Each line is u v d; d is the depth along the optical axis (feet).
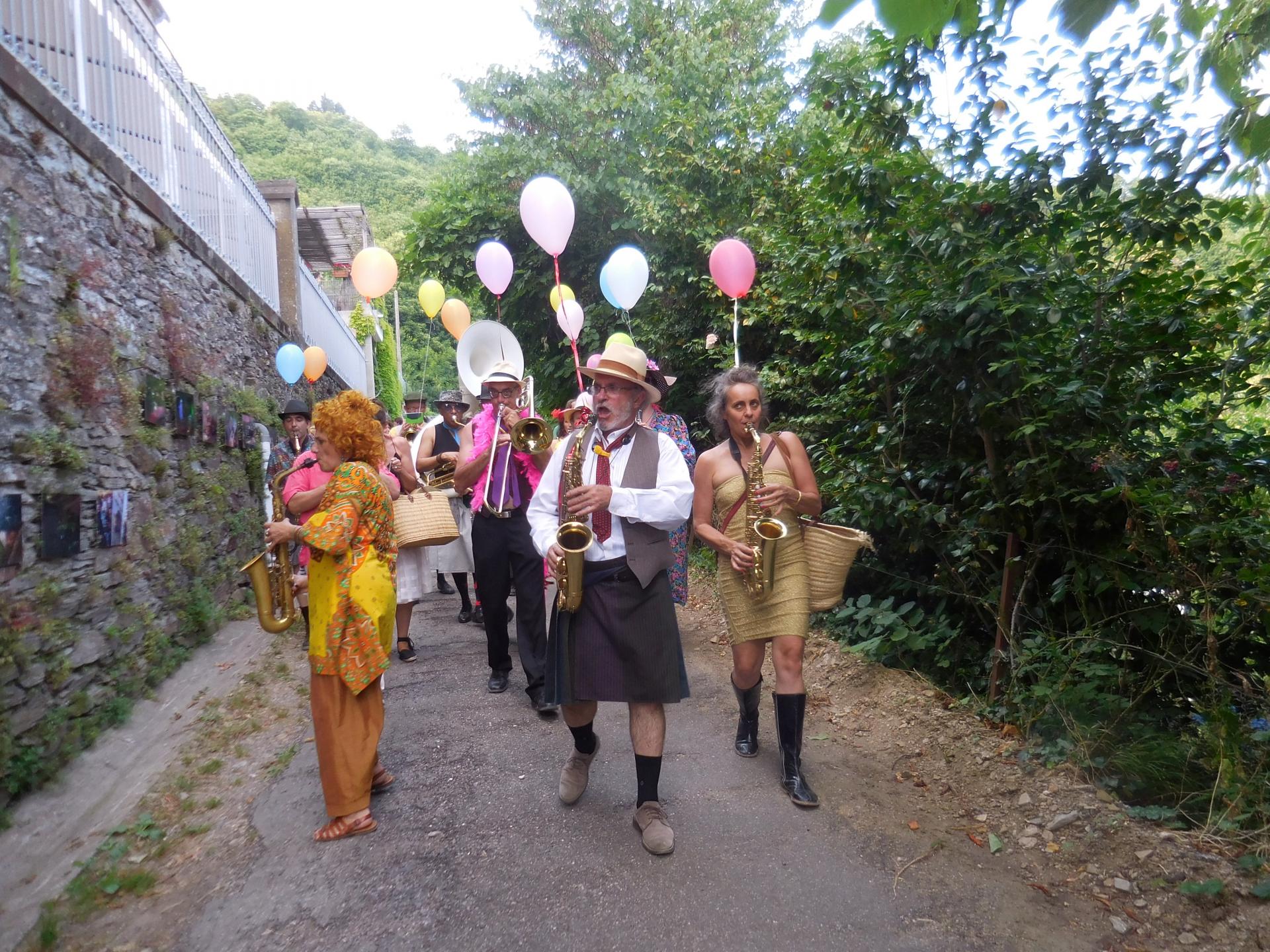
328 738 9.62
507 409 13.74
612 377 9.30
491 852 9.12
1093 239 11.43
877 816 9.76
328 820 10.00
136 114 17.54
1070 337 11.53
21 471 10.97
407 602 16.81
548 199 15.70
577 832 9.48
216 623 18.53
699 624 19.24
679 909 7.95
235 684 15.38
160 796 10.78
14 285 11.18
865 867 8.66
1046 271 11.30
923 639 13.62
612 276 17.58
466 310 21.72
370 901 8.23
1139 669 11.50
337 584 9.67
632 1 34.88
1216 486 10.21
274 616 10.10
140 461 14.97
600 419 9.46
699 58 30.01
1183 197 10.30
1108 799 9.32
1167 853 8.23
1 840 9.48
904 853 8.90
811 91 13.21
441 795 10.61
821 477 15.58
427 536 16.26
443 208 30.66
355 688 9.46
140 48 17.93
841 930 7.60
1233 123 7.30
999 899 8.04
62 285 12.64
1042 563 12.71
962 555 13.00
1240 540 10.01
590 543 8.82
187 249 19.53
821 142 13.56
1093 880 8.22
